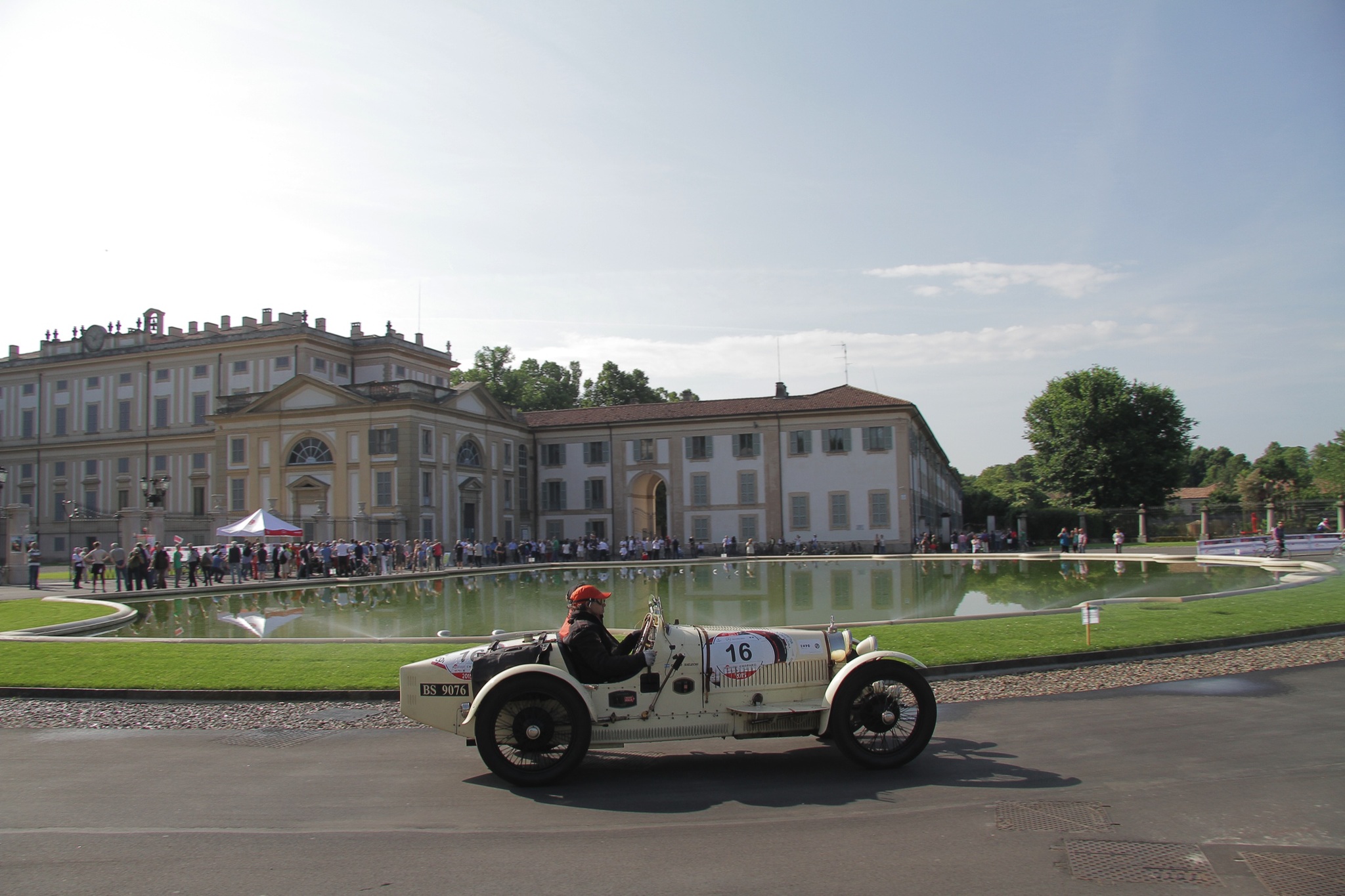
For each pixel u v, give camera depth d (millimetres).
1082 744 8938
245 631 20719
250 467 56219
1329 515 54094
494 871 5883
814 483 60719
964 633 15898
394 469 52656
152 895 5539
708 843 6371
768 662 8656
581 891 5520
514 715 8195
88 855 6281
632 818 7016
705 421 63156
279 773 8570
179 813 7273
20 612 23844
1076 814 6793
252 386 64625
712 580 35469
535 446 67438
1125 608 19188
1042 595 25953
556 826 6848
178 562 36000
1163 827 6445
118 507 68812
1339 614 17484
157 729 10750
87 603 26531
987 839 6301
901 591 28656
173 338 70938
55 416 71938
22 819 7133
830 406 60438
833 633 9227
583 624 8555
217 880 5785
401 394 52969
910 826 6637
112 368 70000
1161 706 10648
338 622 22672
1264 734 9117
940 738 9430
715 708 8484
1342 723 9492
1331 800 6961
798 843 6316
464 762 8961
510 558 57156
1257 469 107312
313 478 54250
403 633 20078
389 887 5633
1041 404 74062
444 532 55219
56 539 69062
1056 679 12750
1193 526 61219
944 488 95250
